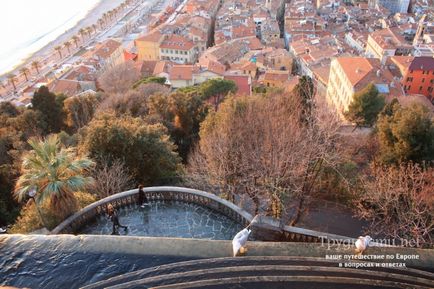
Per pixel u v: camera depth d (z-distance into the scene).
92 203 20.02
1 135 34.75
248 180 23.19
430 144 25.75
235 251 7.69
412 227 20.47
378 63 67.06
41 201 17.77
